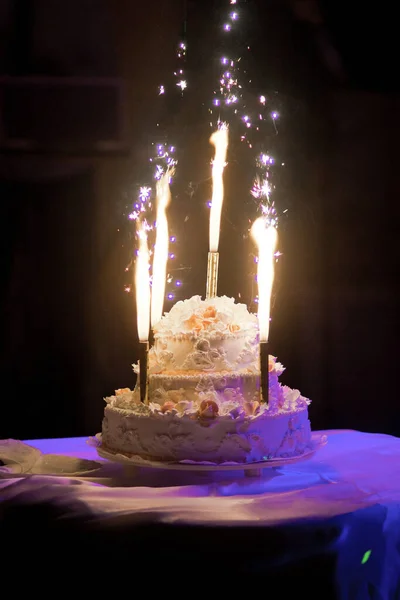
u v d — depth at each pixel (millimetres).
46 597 1822
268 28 5086
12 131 5355
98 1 5234
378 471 2303
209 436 2160
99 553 1787
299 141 5297
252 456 2176
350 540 1802
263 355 2229
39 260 5547
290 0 5141
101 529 1800
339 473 2287
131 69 5277
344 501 1914
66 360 5598
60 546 1817
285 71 5211
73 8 5262
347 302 5559
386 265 5555
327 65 5324
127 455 2262
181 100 5066
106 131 5352
